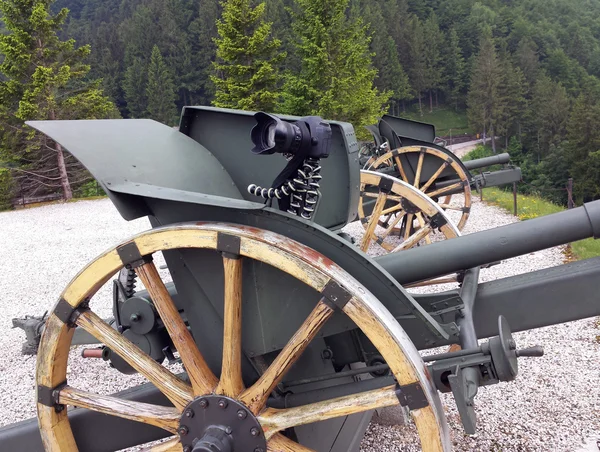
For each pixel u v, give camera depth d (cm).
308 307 212
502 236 232
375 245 834
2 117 1791
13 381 488
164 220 222
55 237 1218
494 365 204
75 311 230
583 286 235
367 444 332
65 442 244
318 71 1880
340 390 227
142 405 235
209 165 255
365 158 996
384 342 186
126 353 229
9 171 1867
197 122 269
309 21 1902
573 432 329
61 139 203
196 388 220
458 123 6869
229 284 203
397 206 721
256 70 1845
